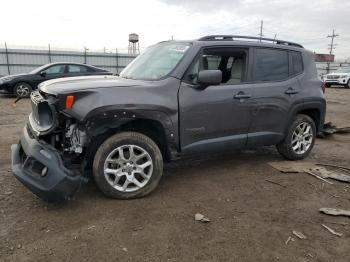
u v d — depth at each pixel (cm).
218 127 446
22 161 385
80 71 1430
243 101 461
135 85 392
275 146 607
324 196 420
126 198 391
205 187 436
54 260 279
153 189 403
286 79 516
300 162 551
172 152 421
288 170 501
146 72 443
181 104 411
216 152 462
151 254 290
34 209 364
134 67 480
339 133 790
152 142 396
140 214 358
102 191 385
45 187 341
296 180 469
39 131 368
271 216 363
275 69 507
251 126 479
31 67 3312
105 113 365
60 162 350
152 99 390
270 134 502
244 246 306
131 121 397
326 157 591
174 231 327
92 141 380
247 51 479
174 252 294
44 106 373
